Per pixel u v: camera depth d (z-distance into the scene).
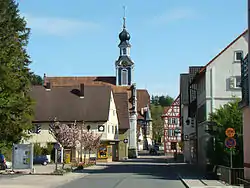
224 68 46.06
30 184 28.91
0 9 44.59
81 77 109.50
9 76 43.91
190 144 65.12
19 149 37.69
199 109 51.69
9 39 45.09
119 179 34.31
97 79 110.19
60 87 76.00
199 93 51.88
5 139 45.78
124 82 112.31
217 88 45.91
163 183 30.77
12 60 45.19
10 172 38.41
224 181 29.95
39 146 62.88
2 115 43.88
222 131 33.31
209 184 28.86
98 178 35.47
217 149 33.84
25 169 38.78
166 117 101.56
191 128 64.94
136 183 30.52
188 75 69.75
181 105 74.31
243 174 27.94
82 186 28.12
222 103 45.69
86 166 53.22
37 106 72.38
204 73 47.28
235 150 32.22
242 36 46.16
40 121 70.38
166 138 101.12
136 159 79.31
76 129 53.50
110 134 72.38
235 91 45.69
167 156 94.62
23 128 46.31
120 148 79.69
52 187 27.58
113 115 75.00
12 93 45.00
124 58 112.38
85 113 71.19
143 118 122.00
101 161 68.69
